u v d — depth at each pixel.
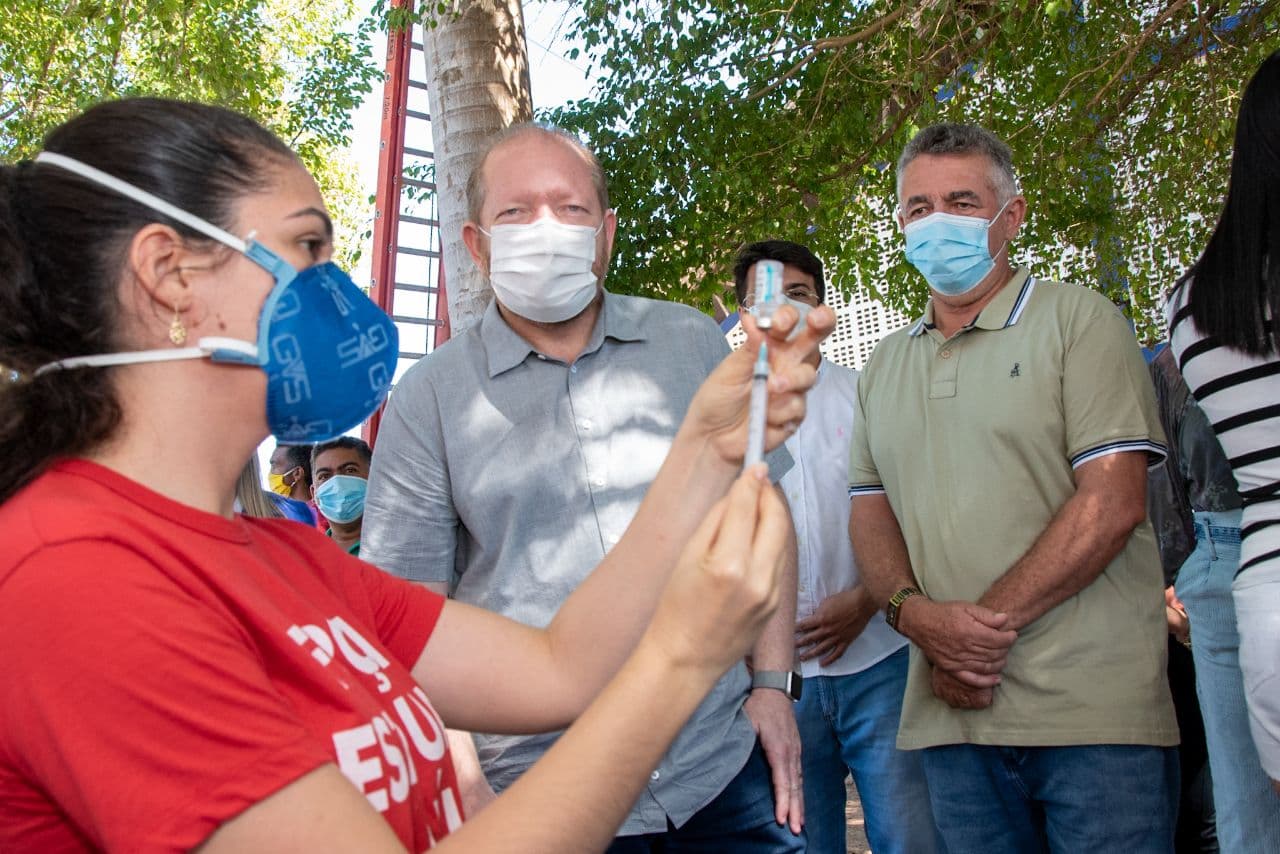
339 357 1.24
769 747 2.33
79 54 10.38
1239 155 2.08
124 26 8.65
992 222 2.75
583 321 2.43
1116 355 2.51
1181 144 8.22
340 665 1.15
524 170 2.35
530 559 2.29
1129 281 8.59
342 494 4.15
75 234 1.09
